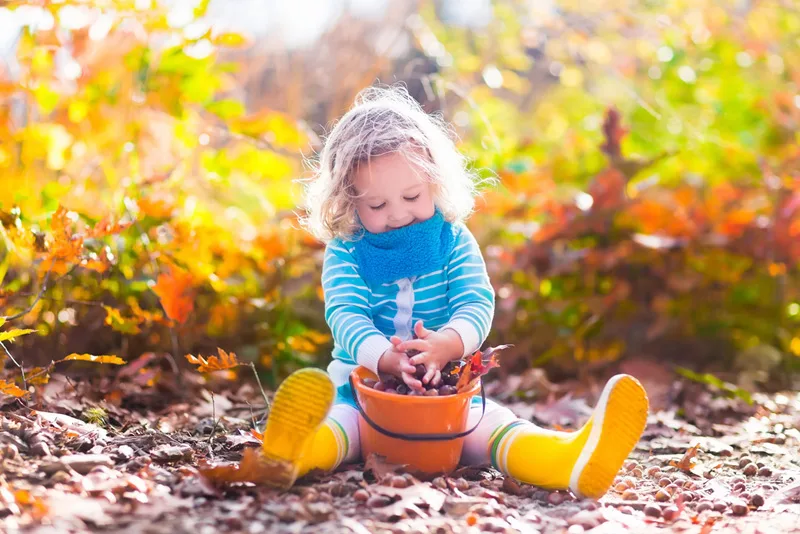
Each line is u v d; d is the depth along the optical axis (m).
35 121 4.21
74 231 3.19
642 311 4.37
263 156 4.29
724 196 4.53
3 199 3.53
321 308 4.09
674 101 5.57
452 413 2.29
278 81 6.58
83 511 1.87
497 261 4.36
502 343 4.14
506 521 2.03
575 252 4.26
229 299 3.86
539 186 4.59
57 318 3.46
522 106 7.86
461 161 2.77
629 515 2.15
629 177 4.38
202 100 4.07
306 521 1.91
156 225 3.57
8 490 1.94
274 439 2.11
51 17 3.68
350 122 2.57
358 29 7.00
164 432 2.81
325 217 2.60
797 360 4.29
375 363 2.38
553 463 2.25
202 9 3.84
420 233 2.53
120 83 4.05
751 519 2.17
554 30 6.70
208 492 2.04
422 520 1.99
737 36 5.56
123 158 4.22
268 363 3.88
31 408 2.75
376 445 2.34
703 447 2.96
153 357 3.35
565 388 3.85
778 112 5.06
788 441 3.09
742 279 4.41
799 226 4.15
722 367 4.29
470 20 7.33
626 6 6.29
